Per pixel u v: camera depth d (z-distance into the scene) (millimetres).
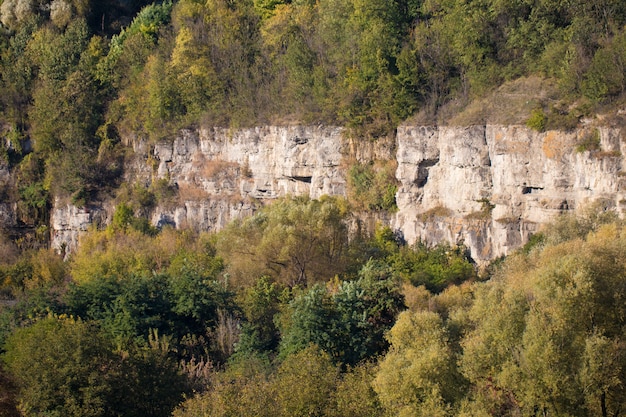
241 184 133125
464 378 57125
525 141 99500
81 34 160500
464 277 95688
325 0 135875
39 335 63188
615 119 92812
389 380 57031
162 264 112062
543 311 54750
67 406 58219
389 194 115875
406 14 126688
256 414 53531
